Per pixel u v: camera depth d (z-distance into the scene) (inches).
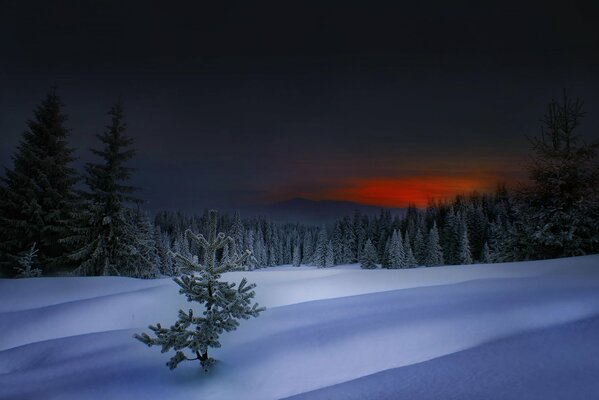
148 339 306.7
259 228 5034.5
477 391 205.0
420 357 283.6
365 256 3344.0
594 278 486.9
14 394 318.0
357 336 342.6
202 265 329.7
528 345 263.1
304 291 682.8
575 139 1127.6
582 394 186.2
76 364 379.2
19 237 1272.1
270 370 309.6
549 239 1075.3
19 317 597.6
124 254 1286.9
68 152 1412.4
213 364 328.8
